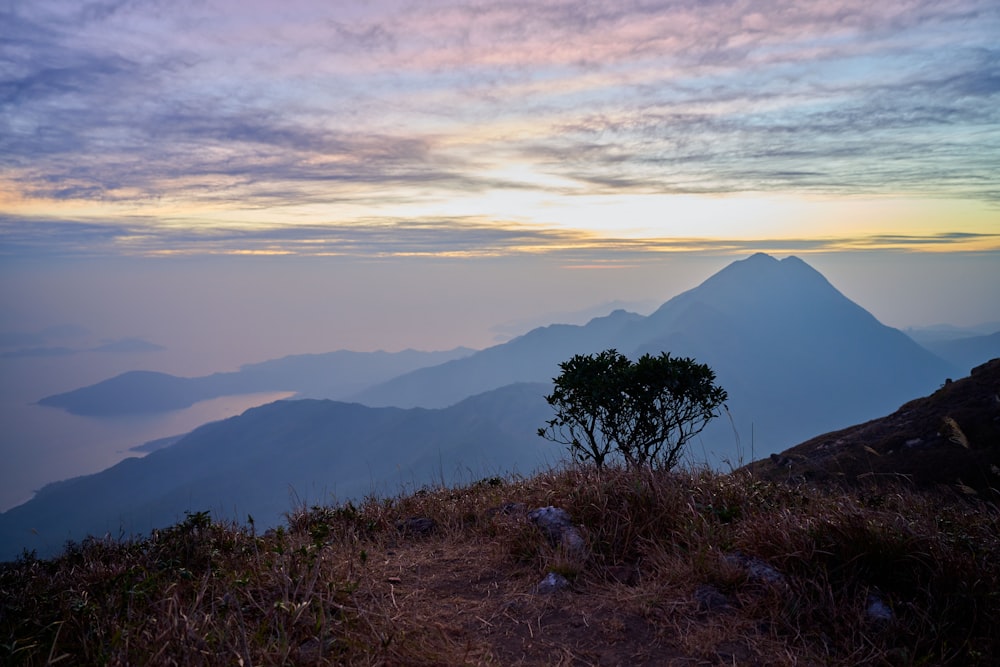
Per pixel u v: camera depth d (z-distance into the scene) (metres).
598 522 5.71
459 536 6.38
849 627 4.01
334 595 4.45
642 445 7.80
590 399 7.80
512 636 4.14
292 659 3.55
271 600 4.41
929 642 3.86
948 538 4.90
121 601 4.54
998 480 6.91
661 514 5.72
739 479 7.18
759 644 3.92
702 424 7.77
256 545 5.72
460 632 4.19
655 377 7.57
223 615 4.18
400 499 8.07
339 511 7.50
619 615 4.36
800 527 4.98
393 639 3.90
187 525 6.23
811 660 3.74
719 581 4.62
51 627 4.21
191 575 4.75
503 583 5.06
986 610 4.06
